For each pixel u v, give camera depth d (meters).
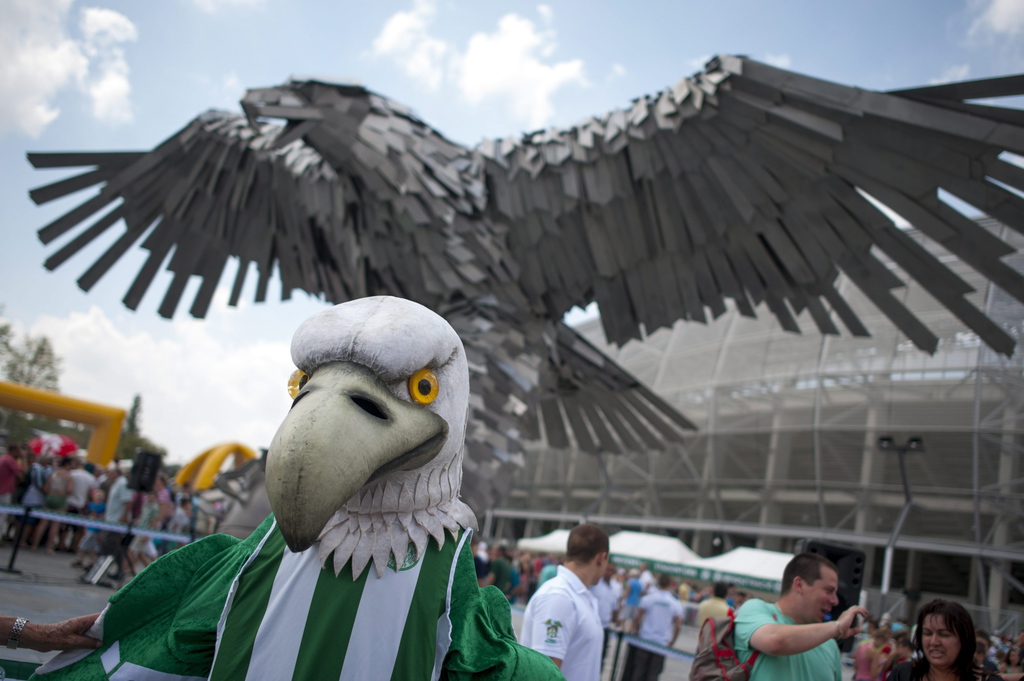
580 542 2.78
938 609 2.61
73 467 9.98
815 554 2.54
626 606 10.39
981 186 4.66
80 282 6.74
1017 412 23.45
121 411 16.95
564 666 2.65
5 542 9.45
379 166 4.73
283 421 1.21
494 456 4.71
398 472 1.39
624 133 5.18
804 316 28.55
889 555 18.34
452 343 1.46
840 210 5.23
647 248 5.69
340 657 1.32
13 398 15.76
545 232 5.55
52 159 5.97
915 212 4.98
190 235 6.44
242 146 5.54
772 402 27.72
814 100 4.64
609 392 8.42
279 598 1.35
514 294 5.55
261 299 6.62
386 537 1.40
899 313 5.59
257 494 4.20
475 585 1.51
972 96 4.29
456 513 1.53
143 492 8.12
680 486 30.69
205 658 1.41
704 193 5.34
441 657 1.40
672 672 7.81
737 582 14.97
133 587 1.42
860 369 25.95
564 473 35.19
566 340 7.34
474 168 5.28
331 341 1.34
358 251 5.15
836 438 26.16
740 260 5.72
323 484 1.11
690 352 31.38
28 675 1.81
